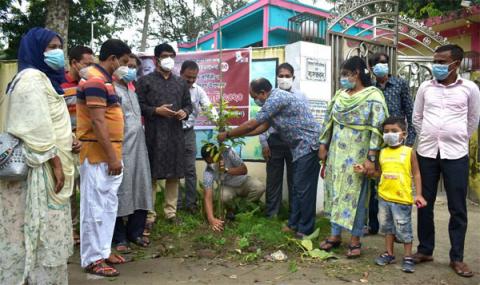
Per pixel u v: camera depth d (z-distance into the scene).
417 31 7.21
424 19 9.38
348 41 5.80
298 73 5.38
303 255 3.95
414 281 3.40
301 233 4.34
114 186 3.44
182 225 4.69
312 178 4.31
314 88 5.47
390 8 6.21
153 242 4.29
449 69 3.60
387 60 4.61
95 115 3.20
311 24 5.89
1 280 2.67
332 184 3.98
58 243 2.83
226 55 5.84
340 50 5.71
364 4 5.88
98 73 3.37
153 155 4.49
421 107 3.88
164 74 4.57
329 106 4.13
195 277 3.42
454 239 3.65
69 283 3.24
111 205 3.43
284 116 4.30
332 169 3.98
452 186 3.62
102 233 3.39
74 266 3.65
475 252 4.20
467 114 3.67
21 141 2.65
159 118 4.49
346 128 3.90
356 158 3.85
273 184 5.08
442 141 3.65
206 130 5.85
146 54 5.91
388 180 3.70
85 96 3.29
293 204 4.52
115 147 3.46
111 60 3.46
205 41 12.32
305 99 4.69
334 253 4.04
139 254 3.96
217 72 5.87
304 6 10.01
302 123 4.29
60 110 2.88
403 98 4.70
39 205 2.71
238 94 5.78
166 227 4.65
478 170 6.80
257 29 10.93
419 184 3.68
